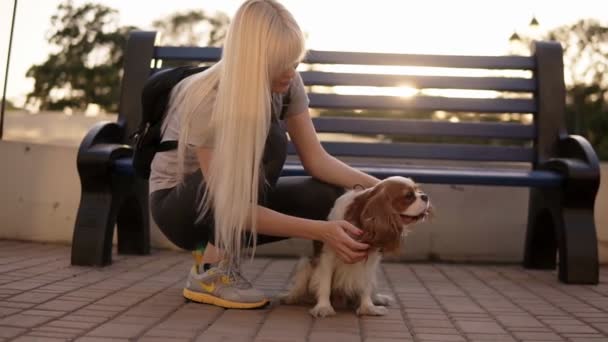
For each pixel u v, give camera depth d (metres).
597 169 3.98
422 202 2.98
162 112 3.20
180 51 4.73
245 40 2.72
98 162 4.06
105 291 3.36
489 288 3.86
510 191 4.95
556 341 2.66
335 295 3.23
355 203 3.05
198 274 3.17
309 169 3.37
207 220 3.05
